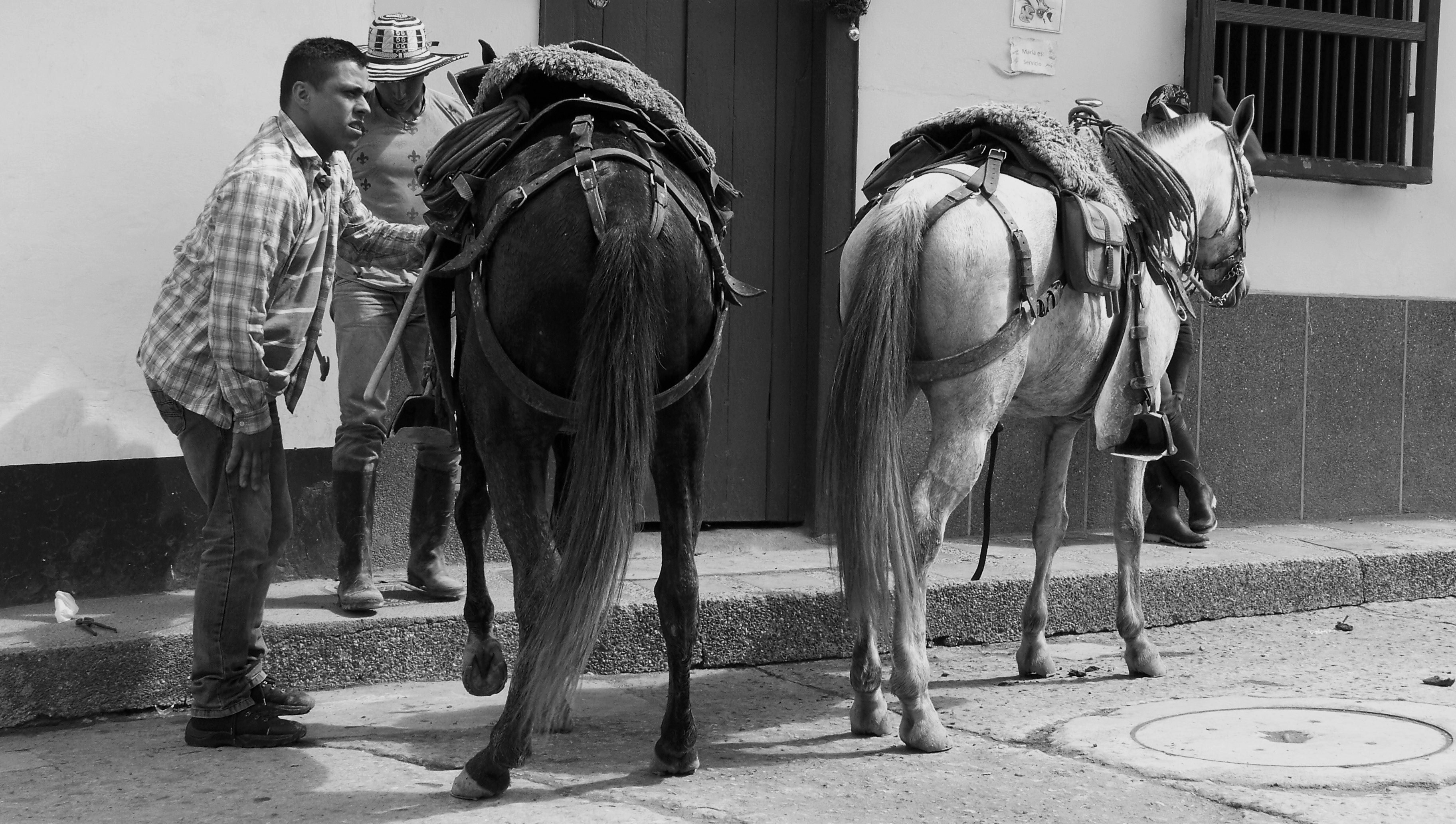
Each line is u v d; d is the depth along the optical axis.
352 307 4.79
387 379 4.81
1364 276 7.53
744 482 6.29
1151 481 6.58
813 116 6.30
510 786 3.51
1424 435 7.68
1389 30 7.29
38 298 4.69
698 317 3.34
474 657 3.97
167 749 3.86
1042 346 4.21
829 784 3.58
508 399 3.29
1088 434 6.81
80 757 3.78
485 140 3.47
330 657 4.52
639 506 3.05
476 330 3.34
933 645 5.44
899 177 4.50
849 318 3.83
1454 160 7.70
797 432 6.37
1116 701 4.53
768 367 6.30
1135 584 4.93
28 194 4.66
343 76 3.90
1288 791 3.50
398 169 4.98
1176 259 4.93
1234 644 5.53
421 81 4.96
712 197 3.66
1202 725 4.16
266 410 3.79
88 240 4.78
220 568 3.85
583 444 3.03
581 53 3.55
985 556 4.60
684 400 3.37
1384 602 6.45
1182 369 5.80
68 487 4.76
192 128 4.96
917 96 6.43
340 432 4.72
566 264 3.16
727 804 3.39
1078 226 4.08
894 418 3.70
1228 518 7.22
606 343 3.04
